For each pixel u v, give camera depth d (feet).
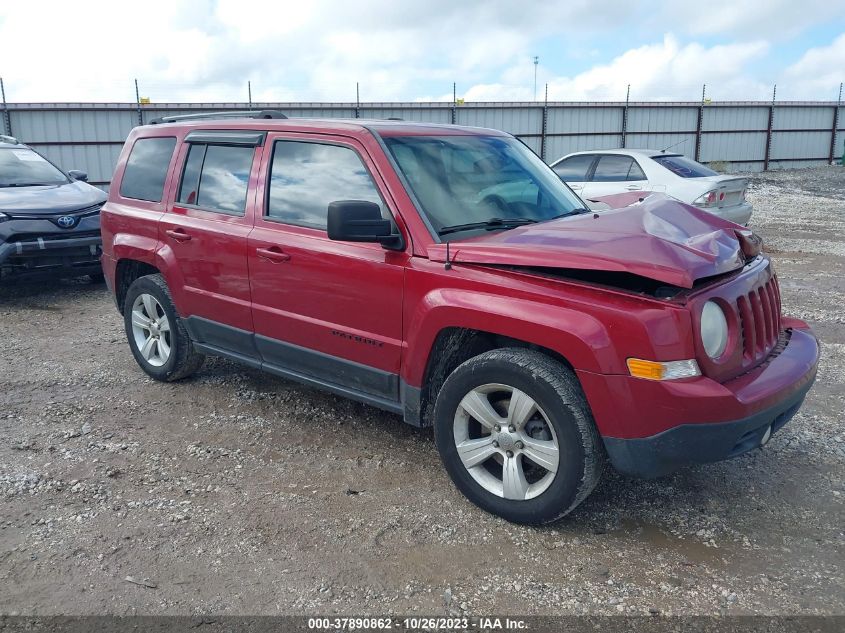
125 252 17.90
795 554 10.78
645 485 12.91
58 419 16.01
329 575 10.29
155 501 12.37
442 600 9.75
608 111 97.30
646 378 9.93
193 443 14.74
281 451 14.38
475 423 12.14
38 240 26.30
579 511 12.03
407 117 88.99
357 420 15.94
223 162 15.90
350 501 12.37
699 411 9.87
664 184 34.71
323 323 13.67
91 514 11.93
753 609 9.52
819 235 44.39
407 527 11.53
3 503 12.27
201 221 15.90
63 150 74.43
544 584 10.07
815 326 23.25
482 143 14.98
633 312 10.03
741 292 11.02
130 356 20.65
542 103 93.86
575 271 10.79
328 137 13.88
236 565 10.53
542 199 14.43
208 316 16.21
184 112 78.28
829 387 17.76
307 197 14.07
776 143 106.93
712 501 12.36
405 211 12.44
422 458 14.03
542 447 11.01
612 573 10.32
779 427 11.54
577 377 10.69
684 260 10.12
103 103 74.84
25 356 20.67
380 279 12.57
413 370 12.32
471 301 11.30
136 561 10.62
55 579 10.19
